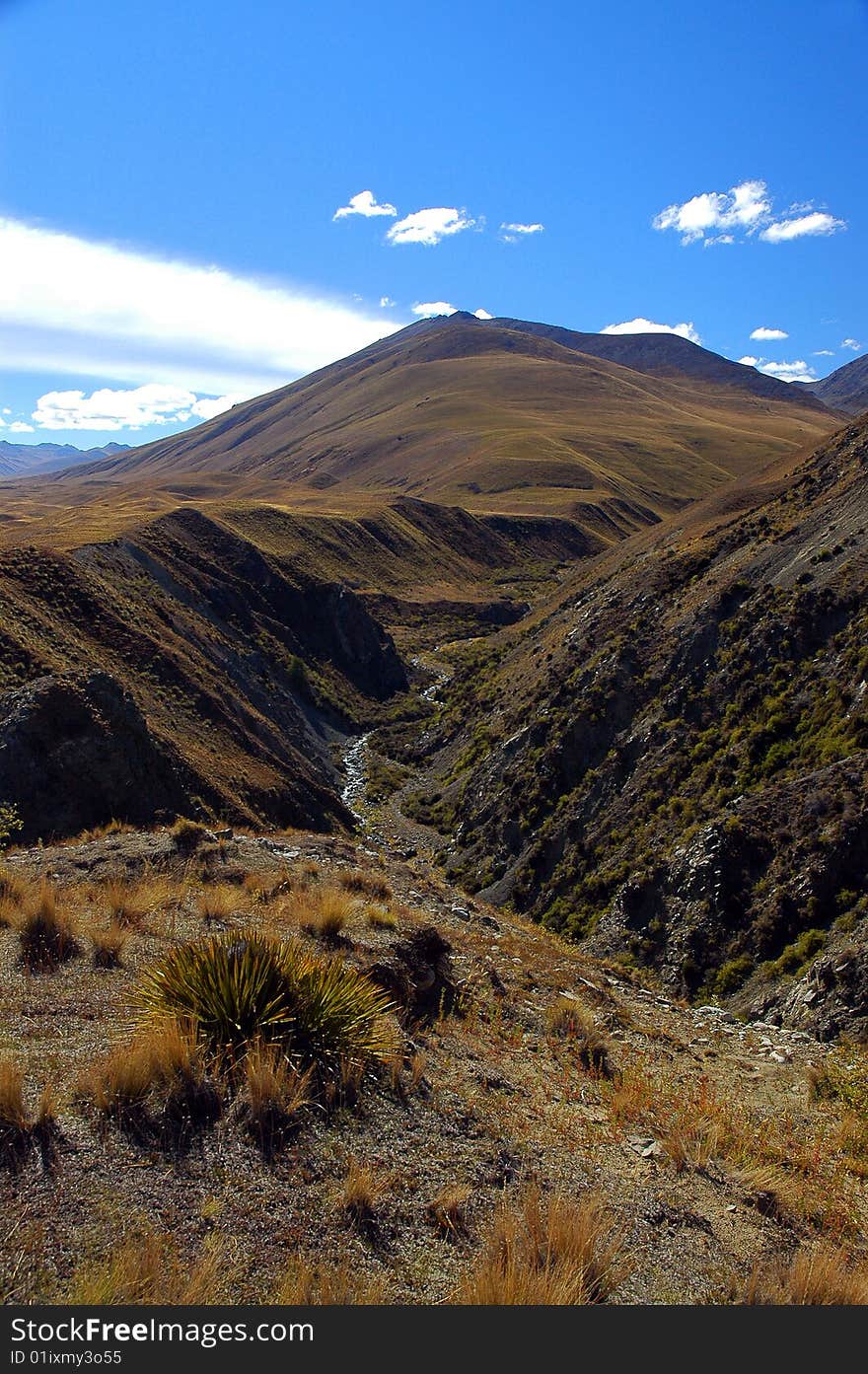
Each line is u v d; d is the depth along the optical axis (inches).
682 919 824.9
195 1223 176.9
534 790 1389.0
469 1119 258.2
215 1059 230.7
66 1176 180.2
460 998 388.5
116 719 948.6
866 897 660.1
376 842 1563.7
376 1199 199.9
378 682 2999.5
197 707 1688.0
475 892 1301.7
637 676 1432.1
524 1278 173.9
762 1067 424.5
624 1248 205.8
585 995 475.8
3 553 1861.5
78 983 287.1
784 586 1311.5
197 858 505.7
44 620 1673.2
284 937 349.4
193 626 2272.4
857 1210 263.6
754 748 1064.2
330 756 2250.2
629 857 1071.0
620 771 1270.9
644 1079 352.8
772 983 665.0
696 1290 193.5
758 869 804.0
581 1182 237.5
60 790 856.3
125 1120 203.0
